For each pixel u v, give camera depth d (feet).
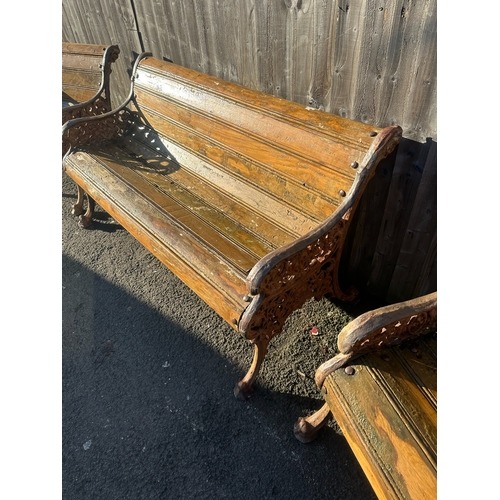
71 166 9.58
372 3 5.95
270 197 7.55
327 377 4.83
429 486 3.74
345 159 6.21
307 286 6.77
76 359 8.05
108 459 6.48
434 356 5.00
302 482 6.00
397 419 4.26
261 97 7.57
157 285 9.51
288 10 7.11
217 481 6.10
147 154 9.93
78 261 10.41
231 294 6.00
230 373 7.53
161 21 10.22
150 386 7.46
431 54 5.71
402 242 7.54
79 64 11.38
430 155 6.35
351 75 6.79
